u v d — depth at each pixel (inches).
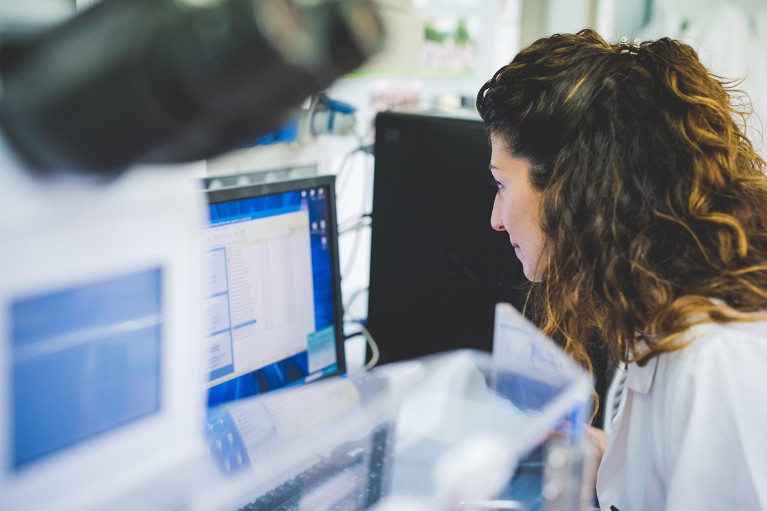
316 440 24.7
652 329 28.7
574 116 29.8
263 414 31.6
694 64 30.9
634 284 29.3
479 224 45.6
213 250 35.4
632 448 31.5
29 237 8.1
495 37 78.0
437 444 22.2
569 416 23.1
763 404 25.6
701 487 26.5
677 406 27.6
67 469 9.0
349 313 57.7
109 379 9.2
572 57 30.5
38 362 8.5
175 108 8.4
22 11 9.2
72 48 8.5
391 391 29.4
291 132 50.0
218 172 46.3
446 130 46.0
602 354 39.0
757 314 27.7
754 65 78.1
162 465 9.9
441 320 48.9
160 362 9.7
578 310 31.6
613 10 78.2
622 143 29.2
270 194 38.1
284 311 40.1
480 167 44.9
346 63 8.5
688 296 28.1
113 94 8.2
